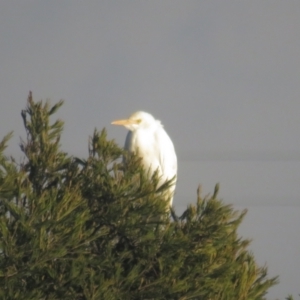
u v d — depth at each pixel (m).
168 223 12.55
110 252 12.26
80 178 12.78
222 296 12.45
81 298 12.04
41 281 11.91
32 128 13.20
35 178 12.96
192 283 12.38
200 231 12.55
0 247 11.39
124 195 12.45
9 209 11.77
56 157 13.04
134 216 12.38
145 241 12.39
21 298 11.46
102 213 12.45
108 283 11.79
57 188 12.72
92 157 12.93
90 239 11.94
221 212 12.67
